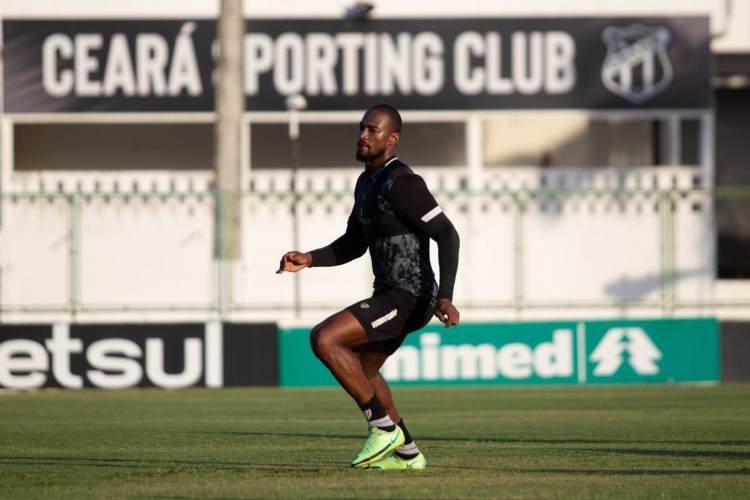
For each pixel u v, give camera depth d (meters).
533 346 54.91
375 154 21.00
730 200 69.44
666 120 82.19
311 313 60.75
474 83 76.94
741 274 69.38
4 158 75.25
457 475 20.97
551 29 77.31
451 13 76.88
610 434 31.25
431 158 87.12
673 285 59.25
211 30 76.00
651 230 68.25
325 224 67.31
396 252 20.83
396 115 21.17
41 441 29.81
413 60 76.75
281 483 19.81
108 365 53.09
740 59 87.31
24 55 75.62
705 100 78.12
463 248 68.75
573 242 68.00
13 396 49.78
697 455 25.12
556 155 87.50
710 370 55.91
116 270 63.78
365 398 21.12
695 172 77.62
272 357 53.94
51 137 85.38
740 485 19.56
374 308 20.70
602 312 67.69
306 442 29.02
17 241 64.69
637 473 21.45
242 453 26.06
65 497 18.39
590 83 77.56
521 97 77.19
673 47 77.94
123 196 55.50
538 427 33.88
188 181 74.88
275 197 66.69
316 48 76.44
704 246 68.56
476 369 54.66
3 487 19.72
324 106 76.50
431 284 20.95
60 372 52.88
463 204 69.88
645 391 51.81
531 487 19.14
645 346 55.44
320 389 53.62
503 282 68.62
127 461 24.38
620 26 77.62
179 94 76.00
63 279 64.69
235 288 58.34
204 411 41.59
